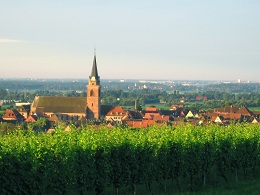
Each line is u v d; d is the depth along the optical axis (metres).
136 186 61.34
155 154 57.75
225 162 66.88
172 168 59.94
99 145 52.09
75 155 48.81
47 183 46.84
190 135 64.69
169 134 63.81
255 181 67.62
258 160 73.31
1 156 42.94
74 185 49.28
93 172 50.94
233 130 76.06
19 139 48.69
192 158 62.03
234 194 56.44
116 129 63.09
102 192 54.00
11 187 43.81
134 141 57.03
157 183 64.06
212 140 65.31
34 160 45.28
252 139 71.88
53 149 47.44
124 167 54.44
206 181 66.44
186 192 59.16
